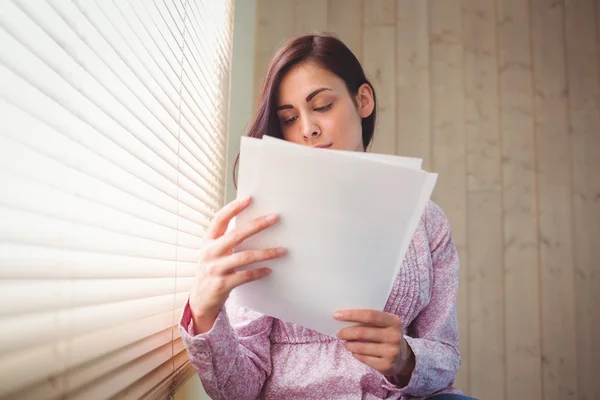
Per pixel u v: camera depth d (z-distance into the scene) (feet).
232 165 6.24
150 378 2.83
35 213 1.73
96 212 2.26
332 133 3.60
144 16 2.93
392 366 2.72
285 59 3.62
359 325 2.66
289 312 2.67
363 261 2.47
